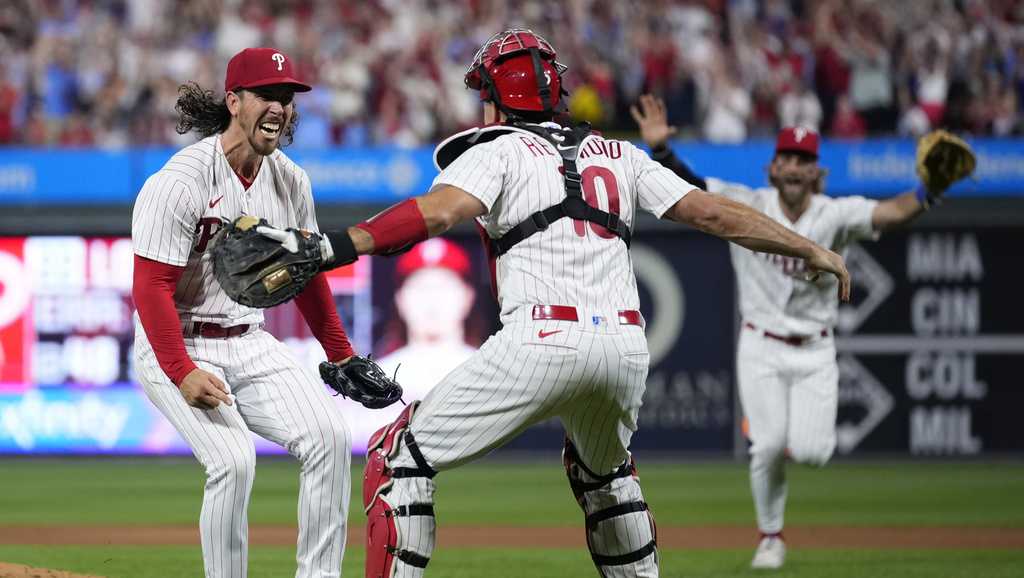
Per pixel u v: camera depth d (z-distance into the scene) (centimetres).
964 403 5097
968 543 3139
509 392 1520
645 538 1681
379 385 1864
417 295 5156
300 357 5022
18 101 5819
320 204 5069
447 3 6344
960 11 6103
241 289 1417
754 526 3488
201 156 1736
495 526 3503
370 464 1591
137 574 2644
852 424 5131
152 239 1680
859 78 5938
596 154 1598
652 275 5219
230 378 1820
